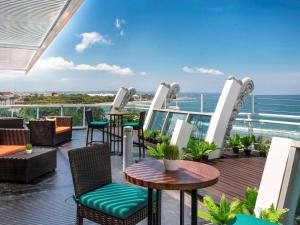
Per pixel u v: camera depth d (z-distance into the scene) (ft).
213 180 7.74
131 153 18.57
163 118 30.76
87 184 9.60
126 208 8.38
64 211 12.71
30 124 28.17
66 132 31.27
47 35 26.73
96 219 8.77
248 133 25.66
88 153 9.81
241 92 23.31
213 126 22.52
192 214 7.98
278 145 10.33
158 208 8.78
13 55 36.40
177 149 8.42
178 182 7.43
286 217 9.45
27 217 12.10
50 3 19.16
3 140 19.75
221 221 9.14
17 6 19.57
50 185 16.30
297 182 9.80
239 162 21.15
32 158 17.02
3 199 14.12
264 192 10.16
